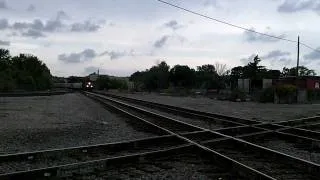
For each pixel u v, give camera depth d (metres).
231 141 13.99
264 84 76.31
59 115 25.61
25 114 25.58
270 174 9.47
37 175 8.69
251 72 117.38
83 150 11.95
